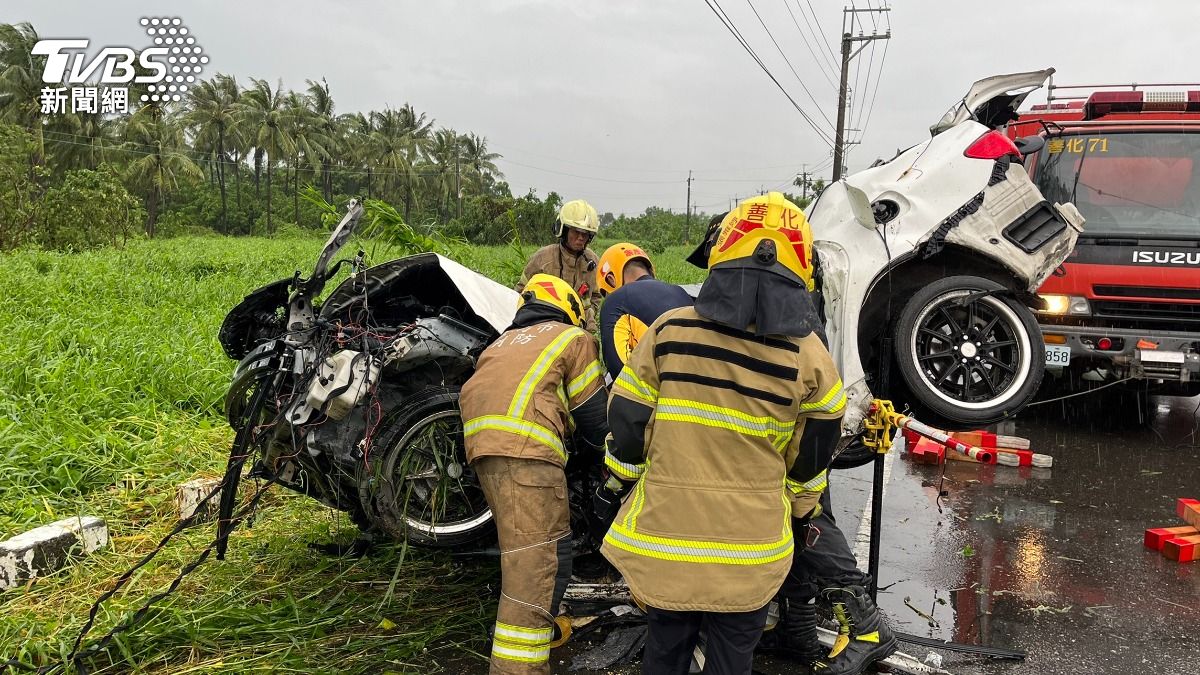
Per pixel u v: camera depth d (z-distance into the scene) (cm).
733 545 218
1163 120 676
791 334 216
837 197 400
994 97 440
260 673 299
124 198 2759
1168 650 332
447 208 7812
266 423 338
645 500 227
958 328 390
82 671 288
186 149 6825
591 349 299
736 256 221
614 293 322
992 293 379
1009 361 405
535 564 279
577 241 543
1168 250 615
